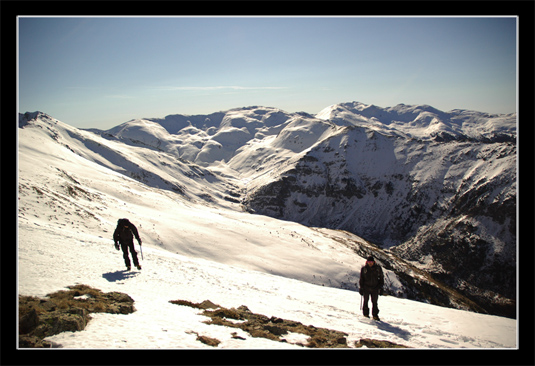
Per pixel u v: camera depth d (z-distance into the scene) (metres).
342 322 12.11
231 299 12.87
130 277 12.84
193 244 59.50
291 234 93.38
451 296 92.31
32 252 13.02
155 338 7.09
